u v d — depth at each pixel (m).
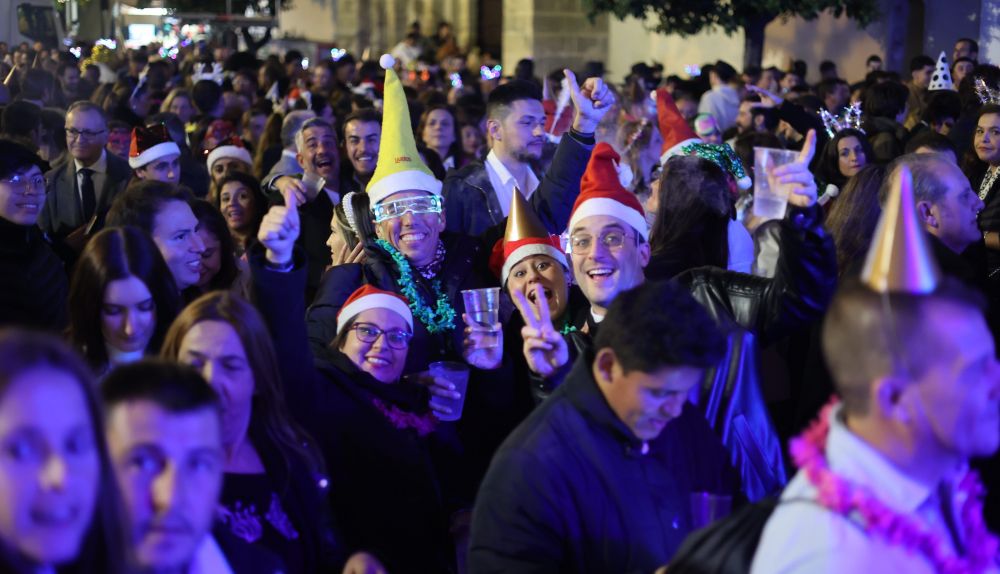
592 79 5.01
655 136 7.16
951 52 15.43
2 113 8.65
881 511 1.90
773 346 4.07
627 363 2.57
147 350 3.35
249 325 2.92
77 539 1.66
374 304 3.81
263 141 8.70
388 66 4.76
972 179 6.80
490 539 2.67
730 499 2.70
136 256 3.25
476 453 4.02
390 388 3.72
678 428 2.94
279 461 2.95
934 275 1.94
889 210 1.96
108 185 7.07
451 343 4.48
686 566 2.14
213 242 4.58
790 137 9.84
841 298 2.00
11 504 1.62
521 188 5.85
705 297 3.58
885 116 8.97
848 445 1.98
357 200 4.77
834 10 14.24
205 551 2.18
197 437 2.12
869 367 1.94
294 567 2.92
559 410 2.71
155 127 6.68
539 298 3.22
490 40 27.80
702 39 19.44
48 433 1.63
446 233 4.79
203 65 16.66
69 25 30.84
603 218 3.95
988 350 1.92
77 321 3.25
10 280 4.53
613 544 2.64
